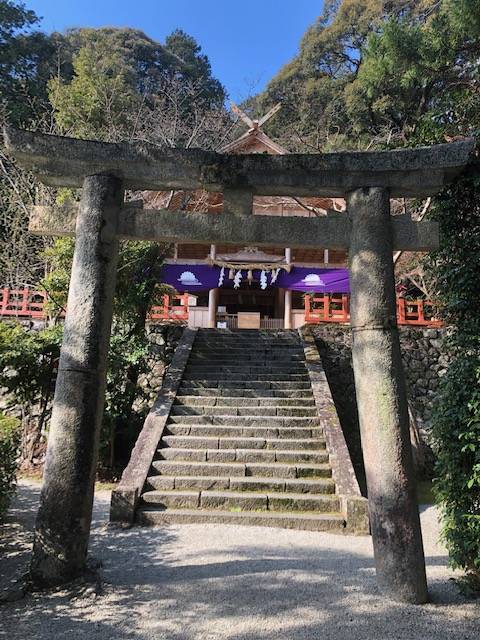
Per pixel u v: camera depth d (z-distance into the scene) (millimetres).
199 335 11133
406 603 3391
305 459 6930
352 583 3803
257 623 3115
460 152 3865
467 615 3246
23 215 12227
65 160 3992
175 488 6344
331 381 10742
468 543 3506
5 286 12250
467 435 3551
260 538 5199
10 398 9719
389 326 3805
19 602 3342
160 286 10727
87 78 16203
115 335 9484
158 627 3057
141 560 4391
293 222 4164
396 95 15492
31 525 5383
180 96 20578
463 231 4324
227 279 15898
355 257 3984
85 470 3656
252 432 7520
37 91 18922
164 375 9664
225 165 4023
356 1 22594
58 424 3664
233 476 6590
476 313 4199
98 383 3812
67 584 3518
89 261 3912
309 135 18703
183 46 31094
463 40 10336
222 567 4195
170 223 4133
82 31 25219
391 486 3520
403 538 3451
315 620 3154
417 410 10438
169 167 4047
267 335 11312
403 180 4035
